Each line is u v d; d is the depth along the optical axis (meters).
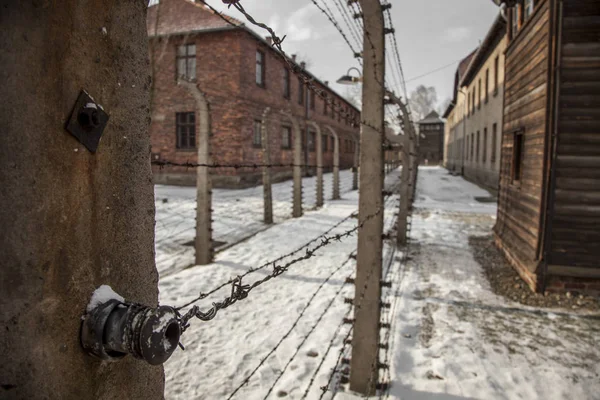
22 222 0.65
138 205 0.94
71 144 0.73
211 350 3.63
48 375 0.70
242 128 17.03
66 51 0.71
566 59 5.14
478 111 23.03
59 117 0.70
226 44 16.62
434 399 3.04
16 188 0.63
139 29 0.92
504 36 16.33
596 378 3.38
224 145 17.09
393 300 5.06
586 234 5.17
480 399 3.07
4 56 0.60
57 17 0.69
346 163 36.59
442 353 3.73
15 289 0.64
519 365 3.55
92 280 0.80
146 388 0.99
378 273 2.92
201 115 6.07
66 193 0.72
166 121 17.72
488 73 19.89
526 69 6.36
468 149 27.70
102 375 0.83
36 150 0.66
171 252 7.01
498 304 4.99
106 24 0.81
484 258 7.24
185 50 17.41
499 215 8.37
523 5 7.08
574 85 5.14
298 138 10.84
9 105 0.61
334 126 31.94
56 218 0.71
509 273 6.21
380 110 2.81
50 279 0.70
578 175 5.18
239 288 1.11
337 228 9.50
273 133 20.47
